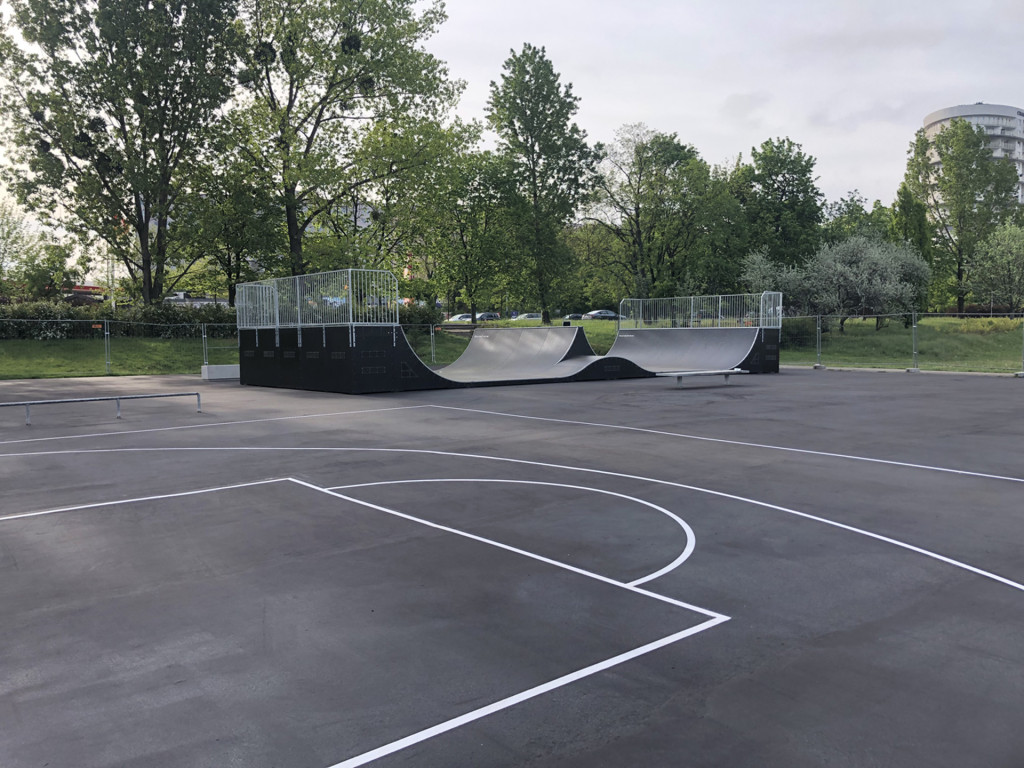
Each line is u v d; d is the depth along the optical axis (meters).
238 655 4.04
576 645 4.13
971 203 60.94
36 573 5.50
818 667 3.83
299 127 35.25
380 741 3.15
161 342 34.72
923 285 44.59
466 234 46.28
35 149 34.16
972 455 10.24
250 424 14.23
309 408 17.12
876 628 4.34
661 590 5.01
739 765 2.95
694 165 45.50
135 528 6.74
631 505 7.45
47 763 3.01
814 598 4.83
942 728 3.23
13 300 40.53
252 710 3.44
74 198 34.69
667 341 32.19
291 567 5.59
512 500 7.71
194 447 11.42
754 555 5.77
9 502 7.81
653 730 3.22
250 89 35.22
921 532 6.38
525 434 12.55
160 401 19.14
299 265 35.47
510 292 46.94
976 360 33.94
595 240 51.00
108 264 41.97
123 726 3.30
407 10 35.06
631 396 19.50
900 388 21.42
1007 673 3.75
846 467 9.42
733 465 9.60
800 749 3.07
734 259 50.31
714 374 22.19
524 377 23.98
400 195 36.28
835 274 41.31
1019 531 6.39
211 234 35.22
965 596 4.85
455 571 5.45
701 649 4.07
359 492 8.15
